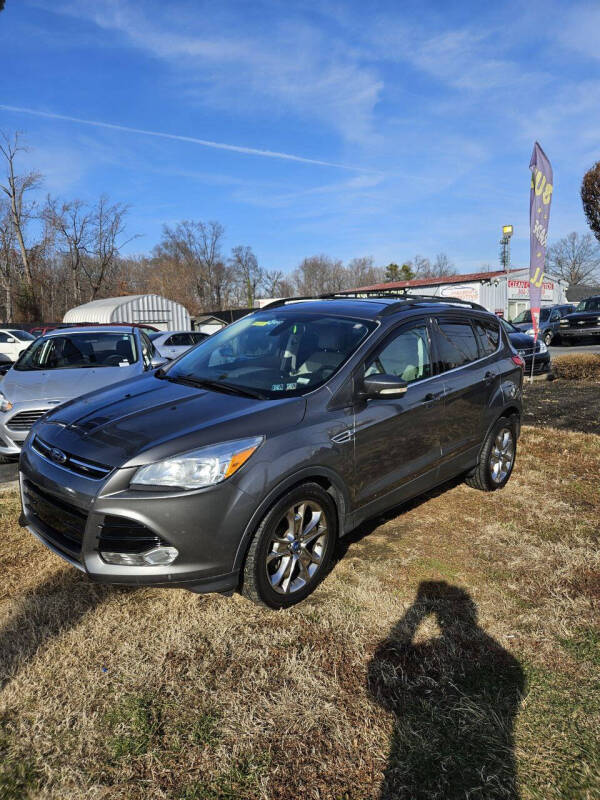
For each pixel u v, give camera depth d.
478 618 2.95
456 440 4.23
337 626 2.84
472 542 3.85
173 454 2.61
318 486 3.04
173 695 2.34
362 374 3.37
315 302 4.31
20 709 2.23
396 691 2.40
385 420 3.44
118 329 7.08
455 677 2.50
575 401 9.18
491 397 4.59
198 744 2.09
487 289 31.28
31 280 42.12
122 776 1.95
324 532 3.14
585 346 21.62
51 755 2.02
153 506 2.52
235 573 2.71
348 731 2.17
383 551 3.70
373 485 3.44
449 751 2.09
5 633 2.69
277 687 2.40
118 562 2.59
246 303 75.06
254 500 2.69
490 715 2.27
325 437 3.03
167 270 65.69
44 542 2.97
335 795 1.90
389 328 3.68
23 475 3.10
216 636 2.73
